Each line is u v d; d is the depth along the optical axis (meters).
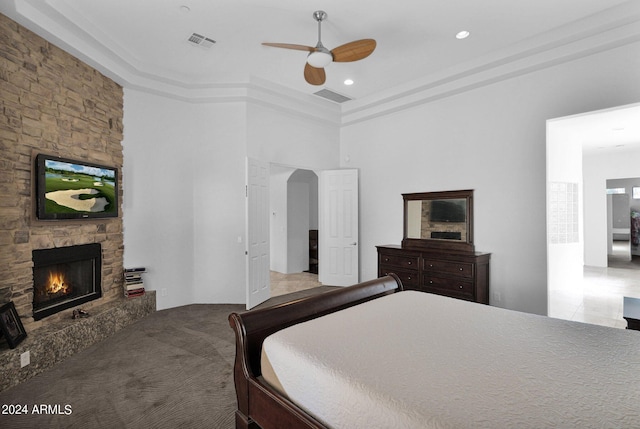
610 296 4.89
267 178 5.08
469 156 4.34
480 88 4.23
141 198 4.34
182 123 4.70
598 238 7.33
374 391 1.21
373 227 5.61
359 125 5.80
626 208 7.41
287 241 7.34
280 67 4.23
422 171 4.88
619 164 7.14
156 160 4.48
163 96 4.53
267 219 5.09
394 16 3.10
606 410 1.07
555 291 4.74
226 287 4.84
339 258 5.94
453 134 4.51
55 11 2.86
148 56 3.92
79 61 3.49
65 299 3.36
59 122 3.25
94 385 2.54
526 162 3.83
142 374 2.72
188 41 3.59
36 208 2.97
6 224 2.73
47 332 2.88
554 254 4.77
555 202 4.71
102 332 3.46
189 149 4.75
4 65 2.71
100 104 3.80
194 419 2.14
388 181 5.36
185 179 4.72
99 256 3.75
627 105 3.03
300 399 1.46
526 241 3.84
